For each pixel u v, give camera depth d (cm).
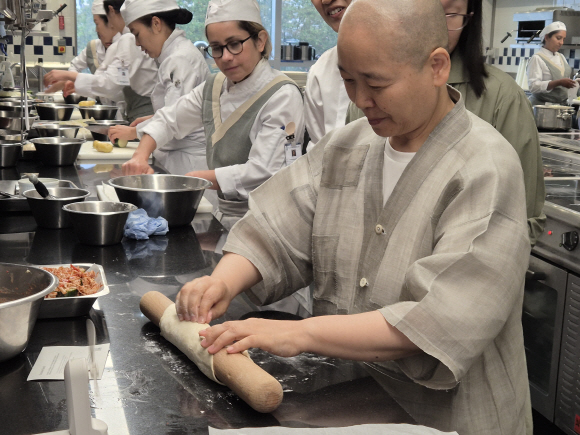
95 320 128
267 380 93
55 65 687
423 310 98
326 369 109
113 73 442
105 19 501
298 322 104
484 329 98
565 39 551
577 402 234
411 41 97
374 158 120
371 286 116
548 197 258
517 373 113
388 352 101
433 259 101
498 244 100
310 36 746
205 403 96
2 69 481
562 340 241
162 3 339
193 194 202
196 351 105
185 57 340
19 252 172
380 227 114
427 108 104
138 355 112
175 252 178
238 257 128
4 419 90
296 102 252
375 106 102
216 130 265
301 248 131
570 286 237
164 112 285
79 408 70
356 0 99
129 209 184
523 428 116
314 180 131
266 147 246
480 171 104
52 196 195
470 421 109
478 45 158
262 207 133
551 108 406
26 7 343
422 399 112
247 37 246
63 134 334
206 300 116
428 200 109
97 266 146
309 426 91
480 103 160
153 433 88
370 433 86
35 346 114
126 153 324
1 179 260
